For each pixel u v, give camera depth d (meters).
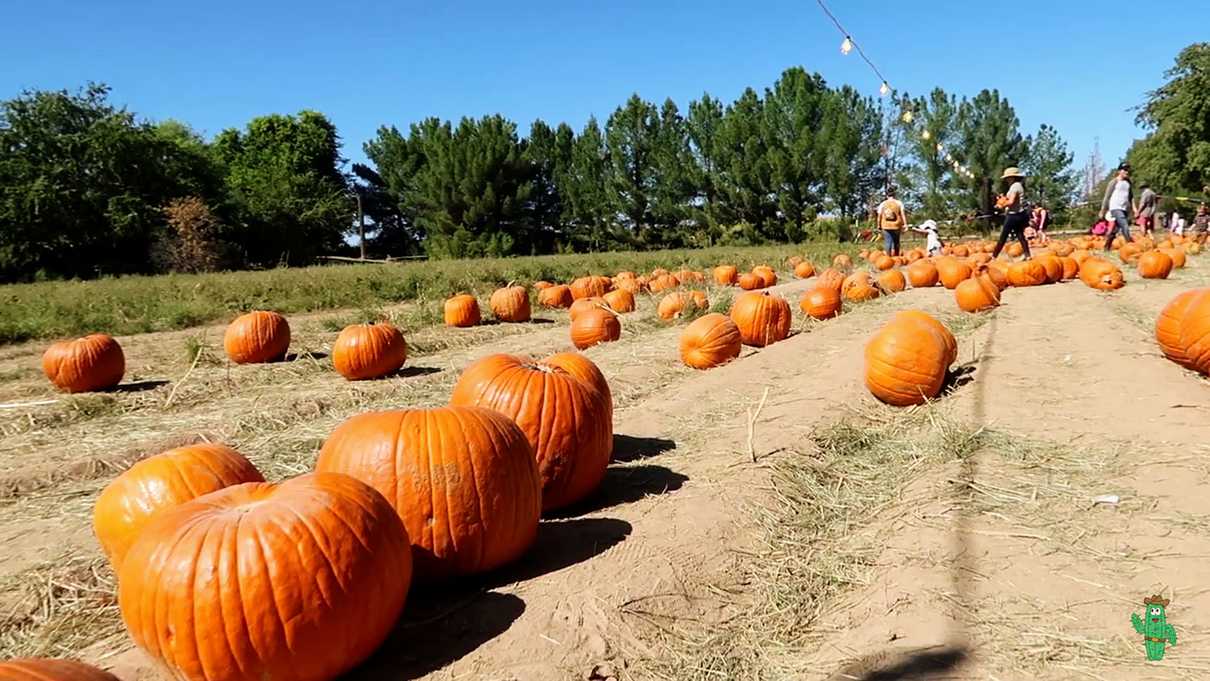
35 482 5.60
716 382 7.71
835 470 5.07
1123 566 3.36
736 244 47.75
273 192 51.62
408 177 59.44
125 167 41.62
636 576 3.62
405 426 3.59
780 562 3.86
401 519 3.35
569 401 4.51
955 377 7.11
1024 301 12.17
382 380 8.69
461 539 3.48
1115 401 5.82
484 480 3.53
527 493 3.71
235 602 2.67
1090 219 49.41
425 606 3.44
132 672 3.08
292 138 68.25
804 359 8.84
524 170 52.59
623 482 4.98
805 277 21.11
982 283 11.53
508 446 3.68
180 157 45.19
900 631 3.06
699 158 52.59
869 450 5.46
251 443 6.32
